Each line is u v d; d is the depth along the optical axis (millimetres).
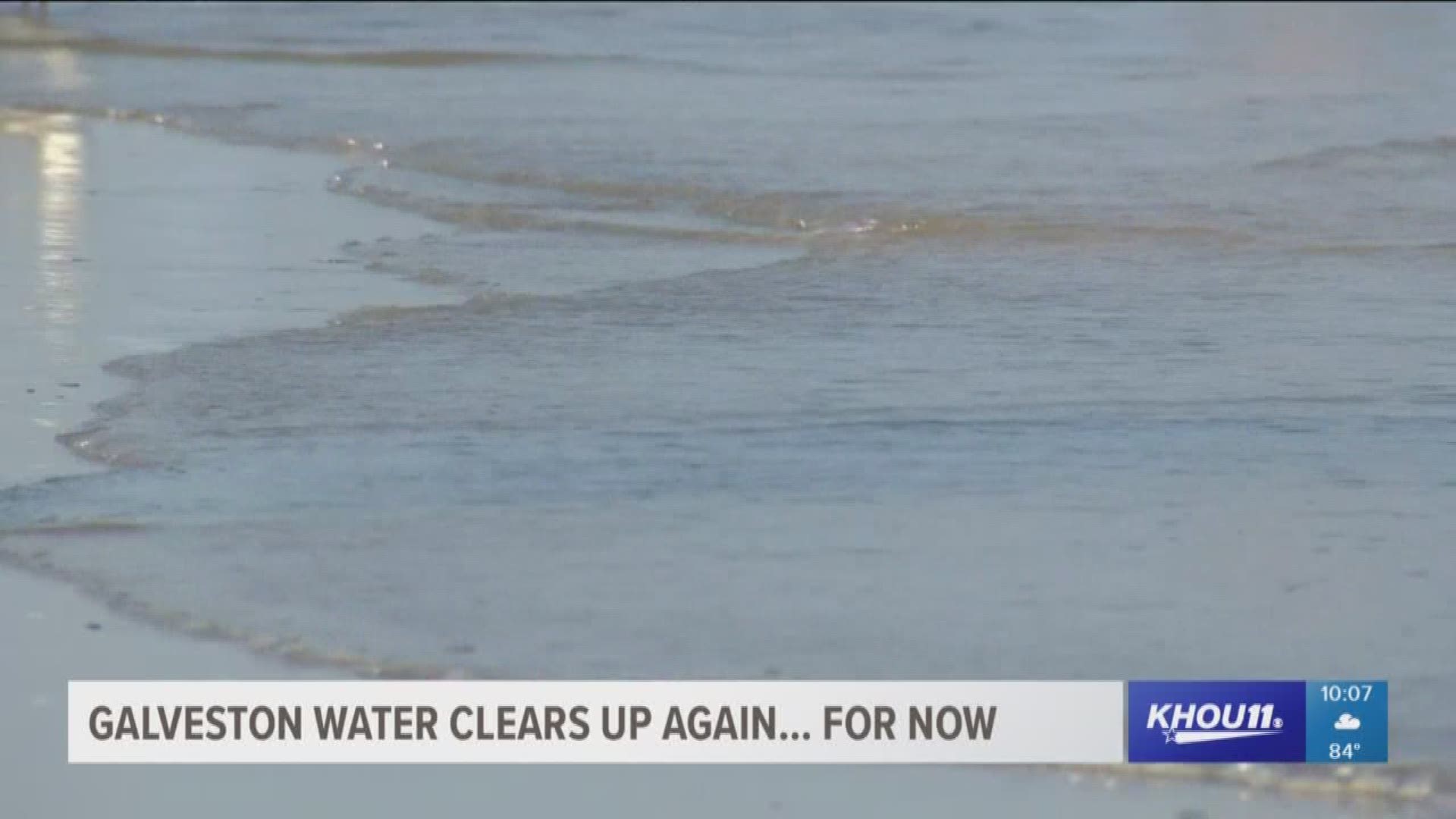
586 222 39938
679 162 46844
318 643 17500
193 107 59844
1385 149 47312
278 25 93062
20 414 24688
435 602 18266
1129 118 55344
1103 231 37781
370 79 68750
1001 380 26047
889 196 41469
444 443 23094
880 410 24578
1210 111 56938
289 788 15648
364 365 26922
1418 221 38344
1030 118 55531
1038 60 76625
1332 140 49594
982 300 31422
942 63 75438
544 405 24766
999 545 19688
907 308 30812
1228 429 23766
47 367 27047
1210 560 19266
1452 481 21734
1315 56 76562
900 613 17984
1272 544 19703
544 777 15812
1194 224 38062
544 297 31703
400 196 43031
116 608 18312
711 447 22953
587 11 102188
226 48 80625
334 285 32906
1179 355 27500
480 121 55531
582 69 72250
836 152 48250
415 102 60750
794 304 31094
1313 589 18516
